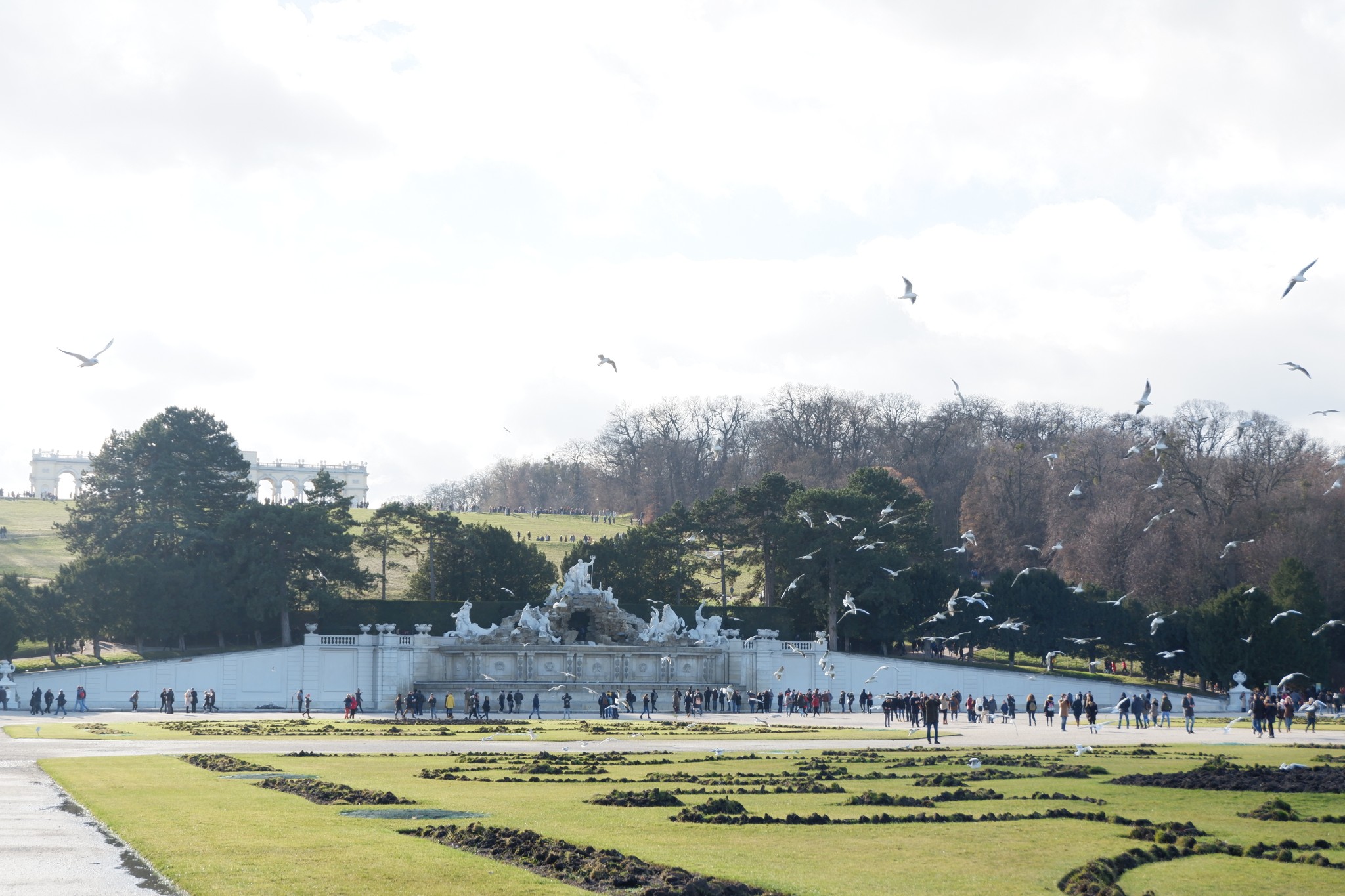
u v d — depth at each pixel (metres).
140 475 143.88
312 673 124.38
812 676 132.75
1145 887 24.97
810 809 36.06
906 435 195.75
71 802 36.22
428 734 74.50
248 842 28.03
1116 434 174.12
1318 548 138.88
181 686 119.06
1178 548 145.12
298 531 131.62
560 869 25.47
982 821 33.56
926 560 147.38
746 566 154.25
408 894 22.53
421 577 150.12
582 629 135.25
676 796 39.06
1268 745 65.50
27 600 120.25
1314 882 25.64
